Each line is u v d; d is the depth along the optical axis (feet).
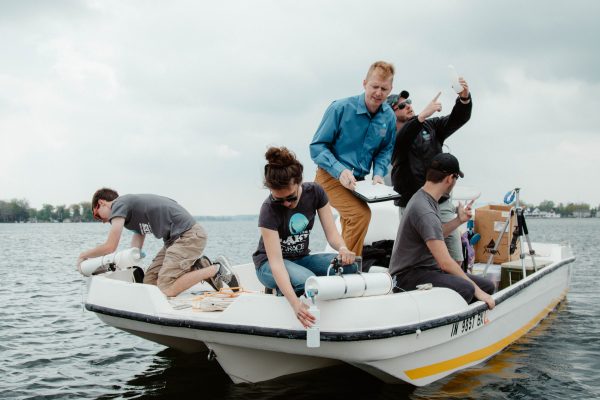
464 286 15.80
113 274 18.20
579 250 90.79
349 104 18.61
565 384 16.57
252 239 167.32
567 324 24.64
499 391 15.66
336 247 14.38
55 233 269.03
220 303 15.93
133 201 18.85
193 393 16.01
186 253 18.57
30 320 27.91
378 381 15.97
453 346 16.10
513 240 24.94
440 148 20.66
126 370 18.84
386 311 13.67
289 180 13.32
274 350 14.07
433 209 16.11
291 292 13.25
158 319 15.21
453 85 19.30
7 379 18.04
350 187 17.44
